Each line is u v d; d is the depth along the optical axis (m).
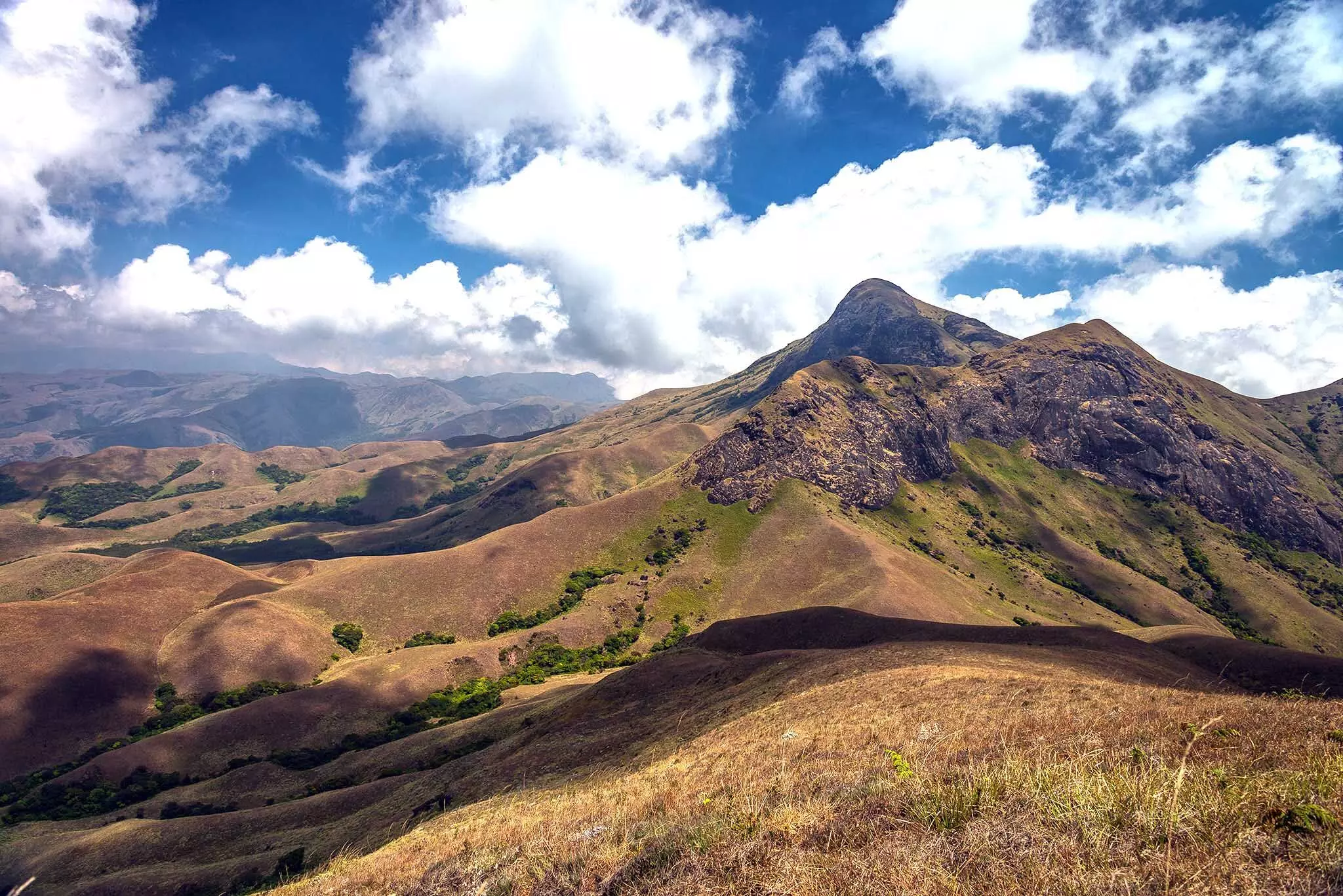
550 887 10.18
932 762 11.84
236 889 50.38
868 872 6.64
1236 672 73.06
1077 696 20.98
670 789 17.64
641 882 8.56
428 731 105.25
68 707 127.44
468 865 14.33
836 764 14.39
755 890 7.08
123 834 70.06
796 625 85.62
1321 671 67.88
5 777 112.69
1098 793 7.10
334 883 21.34
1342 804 6.32
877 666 39.59
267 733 114.94
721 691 51.84
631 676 72.19
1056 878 5.88
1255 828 6.06
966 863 6.41
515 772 45.47
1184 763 7.99
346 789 75.00
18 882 65.75
